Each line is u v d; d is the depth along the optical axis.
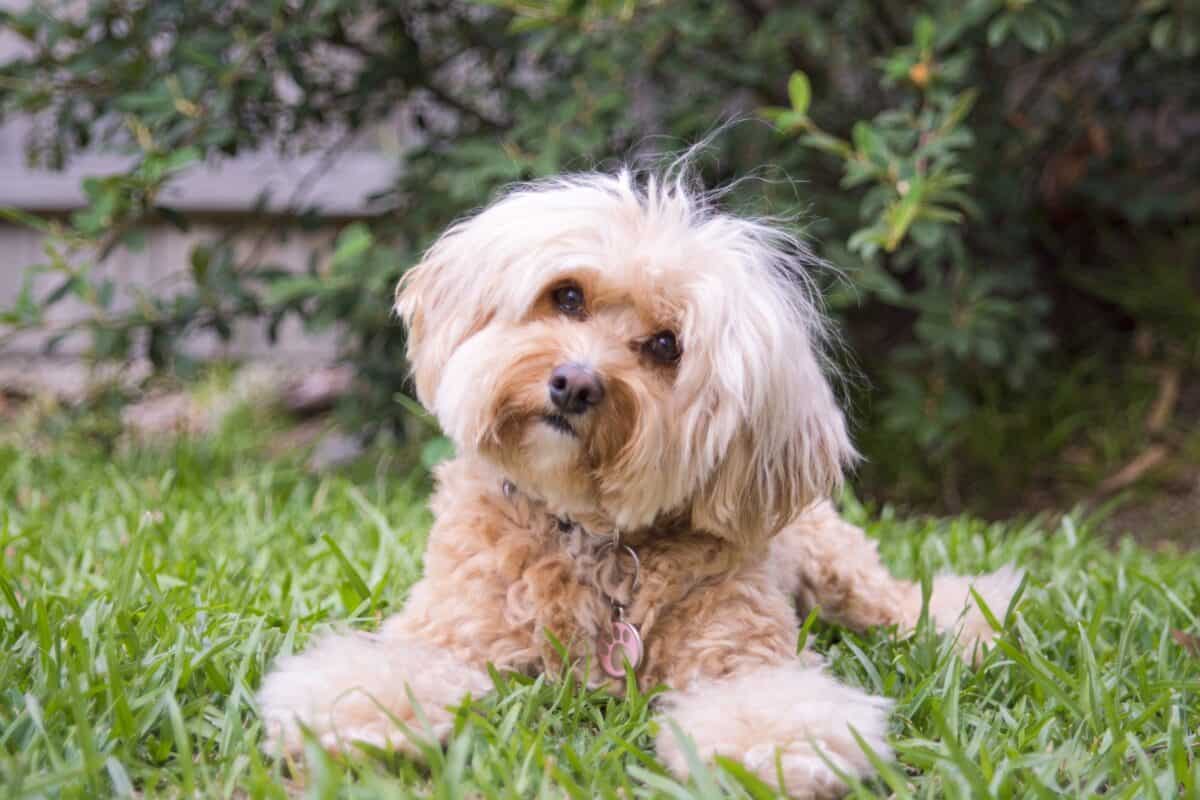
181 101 1.34
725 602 0.91
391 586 1.08
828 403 0.97
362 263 1.37
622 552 0.92
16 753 0.80
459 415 0.92
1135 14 1.52
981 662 0.97
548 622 0.91
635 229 0.93
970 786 0.78
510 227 0.93
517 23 1.33
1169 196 1.75
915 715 0.89
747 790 0.78
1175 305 1.88
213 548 1.16
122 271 2.09
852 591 1.05
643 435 0.89
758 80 1.51
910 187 1.24
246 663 0.88
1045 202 1.85
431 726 0.82
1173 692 0.90
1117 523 1.56
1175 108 1.80
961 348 1.42
